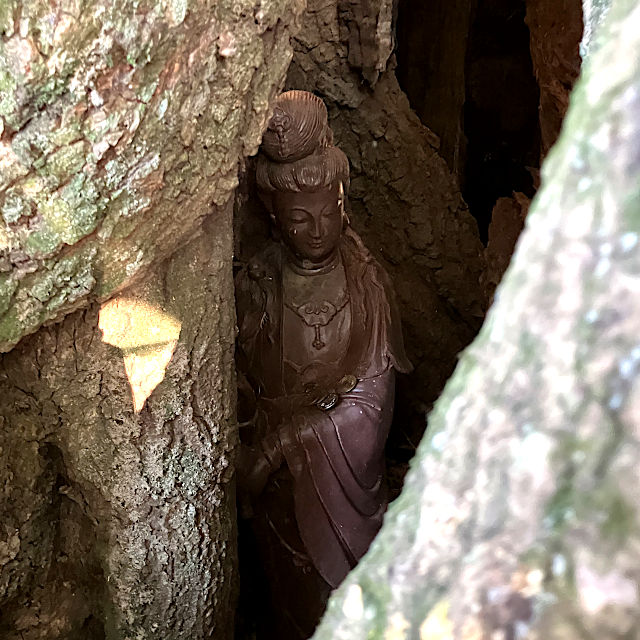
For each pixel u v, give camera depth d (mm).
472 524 199
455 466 211
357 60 1015
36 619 629
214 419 637
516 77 1512
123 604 666
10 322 506
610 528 169
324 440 861
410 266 1179
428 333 1206
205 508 660
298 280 932
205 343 607
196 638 701
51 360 557
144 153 475
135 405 592
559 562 173
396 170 1112
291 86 1026
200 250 581
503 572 183
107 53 423
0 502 571
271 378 927
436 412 234
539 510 183
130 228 504
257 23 501
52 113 432
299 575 918
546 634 169
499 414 200
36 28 400
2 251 472
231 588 738
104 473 612
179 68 466
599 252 183
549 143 1004
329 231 883
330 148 865
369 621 211
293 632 952
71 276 501
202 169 524
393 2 1045
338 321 922
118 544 645
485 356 214
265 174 859
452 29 1329
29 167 444
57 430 588
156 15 430
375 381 891
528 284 201
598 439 175
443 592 197
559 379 186
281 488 885
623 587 164
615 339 176
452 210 1172
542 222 202
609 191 183
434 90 1380
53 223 472
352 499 879
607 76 190
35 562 614
